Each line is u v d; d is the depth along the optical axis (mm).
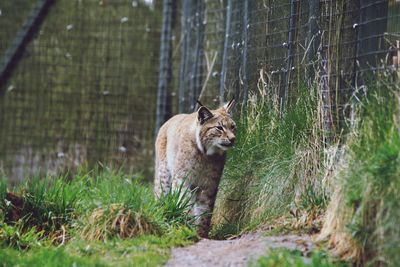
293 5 14164
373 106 10867
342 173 11000
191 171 14203
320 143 13031
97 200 12945
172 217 12906
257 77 15289
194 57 19062
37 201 13078
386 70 11312
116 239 11820
